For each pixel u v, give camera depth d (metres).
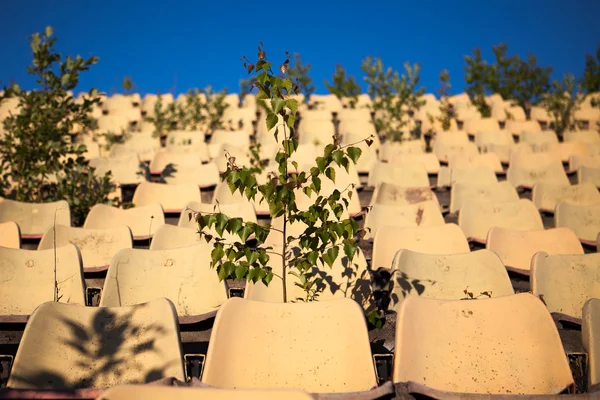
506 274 4.24
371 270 4.73
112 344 3.23
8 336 3.83
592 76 15.62
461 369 3.23
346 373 3.15
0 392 2.40
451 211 6.66
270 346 3.23
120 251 4.22
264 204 6.28
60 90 7.52
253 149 9.05
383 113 11.95
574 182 8.50
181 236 4.95
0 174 7.25
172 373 3.12
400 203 6.55
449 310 3.36
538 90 15.12
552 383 3.21
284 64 3.88
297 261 4.01
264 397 2.24
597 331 3.25
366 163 8.84
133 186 7.36
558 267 4.43
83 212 7.11
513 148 10.09
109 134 10.52
